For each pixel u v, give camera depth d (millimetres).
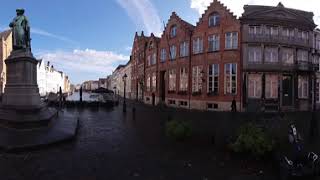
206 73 30969
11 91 13984
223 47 29531
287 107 29391
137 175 7734
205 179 7500
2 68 46688
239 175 7879
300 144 8477
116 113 26672
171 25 37344
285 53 29562
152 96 43094
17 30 14320
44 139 10945
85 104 34031
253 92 28562
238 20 28531
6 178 7254
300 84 30922
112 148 10945
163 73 40750
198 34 32250
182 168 8453
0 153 9555
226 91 29281
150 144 11789
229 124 18047
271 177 7742
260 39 28422
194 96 32281
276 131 12359
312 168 7402
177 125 12844
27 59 13992
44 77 79250
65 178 7352
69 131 13141
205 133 14508
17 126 12008
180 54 35250
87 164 8664
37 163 8617
